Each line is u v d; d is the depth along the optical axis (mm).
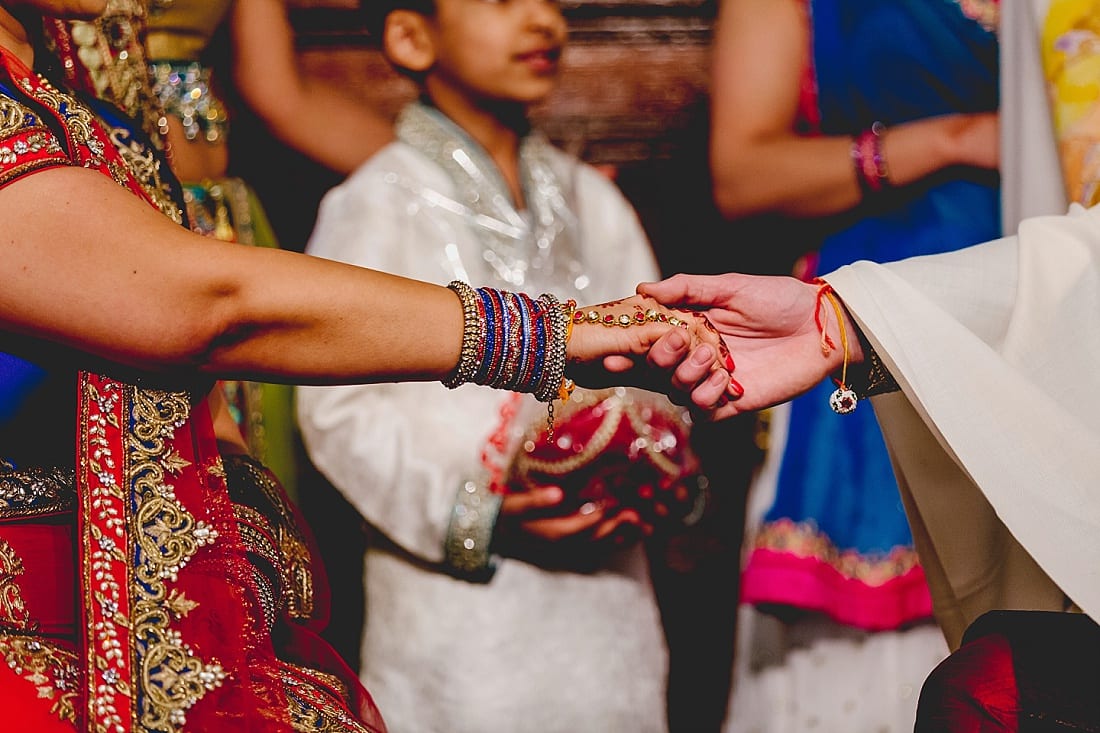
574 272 2215
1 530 1109
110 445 1123
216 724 1107
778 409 2164
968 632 1196
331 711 1229
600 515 1984
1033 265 1304
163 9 2113
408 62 2215
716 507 2996
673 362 1298
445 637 2002
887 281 1293
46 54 1272
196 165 2199
